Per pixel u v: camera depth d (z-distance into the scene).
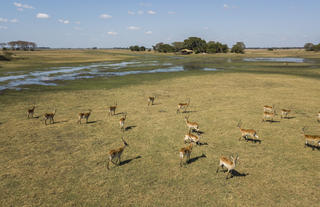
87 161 12.55
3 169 11.50
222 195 9.79
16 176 10.94
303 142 15.19
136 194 9.82
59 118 20.08
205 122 19.36
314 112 22.25
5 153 13.20
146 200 9.45
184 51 191.00
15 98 27.55
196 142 15.24
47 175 11.11
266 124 18.80
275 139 15.72
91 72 57.50
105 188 10.20
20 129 17.09
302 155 13.33
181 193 9.91
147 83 40.91
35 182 10.53
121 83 40.72
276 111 22.78
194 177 11.12
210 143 15.12
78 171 11.54
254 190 10.15
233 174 11.39
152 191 10.02
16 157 12.78
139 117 20.77
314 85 37.88
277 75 51.03
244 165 12.23
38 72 55.84
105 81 42.91
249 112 22.36
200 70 63.34
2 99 26.81
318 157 13.09
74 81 42.56
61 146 14.38
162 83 40.94
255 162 12.52
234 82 41.78
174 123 19.11
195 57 144.12
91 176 11.12
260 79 45.09
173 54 189.25
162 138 15.91
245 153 13.63
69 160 12.61
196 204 9.24
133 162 12.54
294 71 58.38
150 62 96.19
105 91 33.22
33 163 12.18
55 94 30.59
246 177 11.13
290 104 25.42
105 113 21.91
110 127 18.02
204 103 26.23
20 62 80.69
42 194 9.70
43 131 16.86
